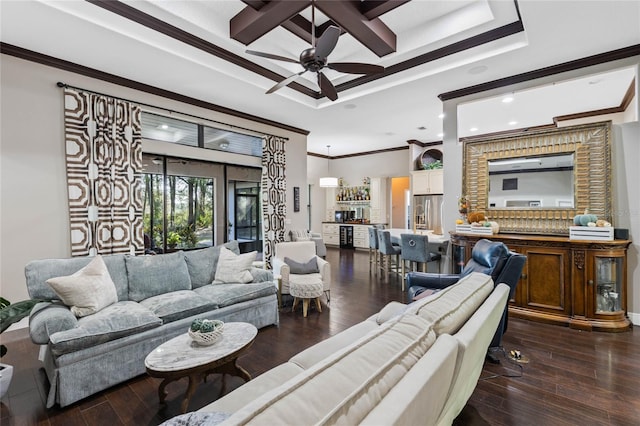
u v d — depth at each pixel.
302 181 6.66
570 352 2.67
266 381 1.44
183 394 2.14
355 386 0.73
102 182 3.67
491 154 4.06
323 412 0.64
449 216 4.45
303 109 5.23
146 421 1.87
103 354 2.13
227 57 3.62
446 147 4.46
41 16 2.62
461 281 1.74
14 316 2.02
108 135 3.72
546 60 3.40
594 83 3.55
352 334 1.94
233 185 5.82
